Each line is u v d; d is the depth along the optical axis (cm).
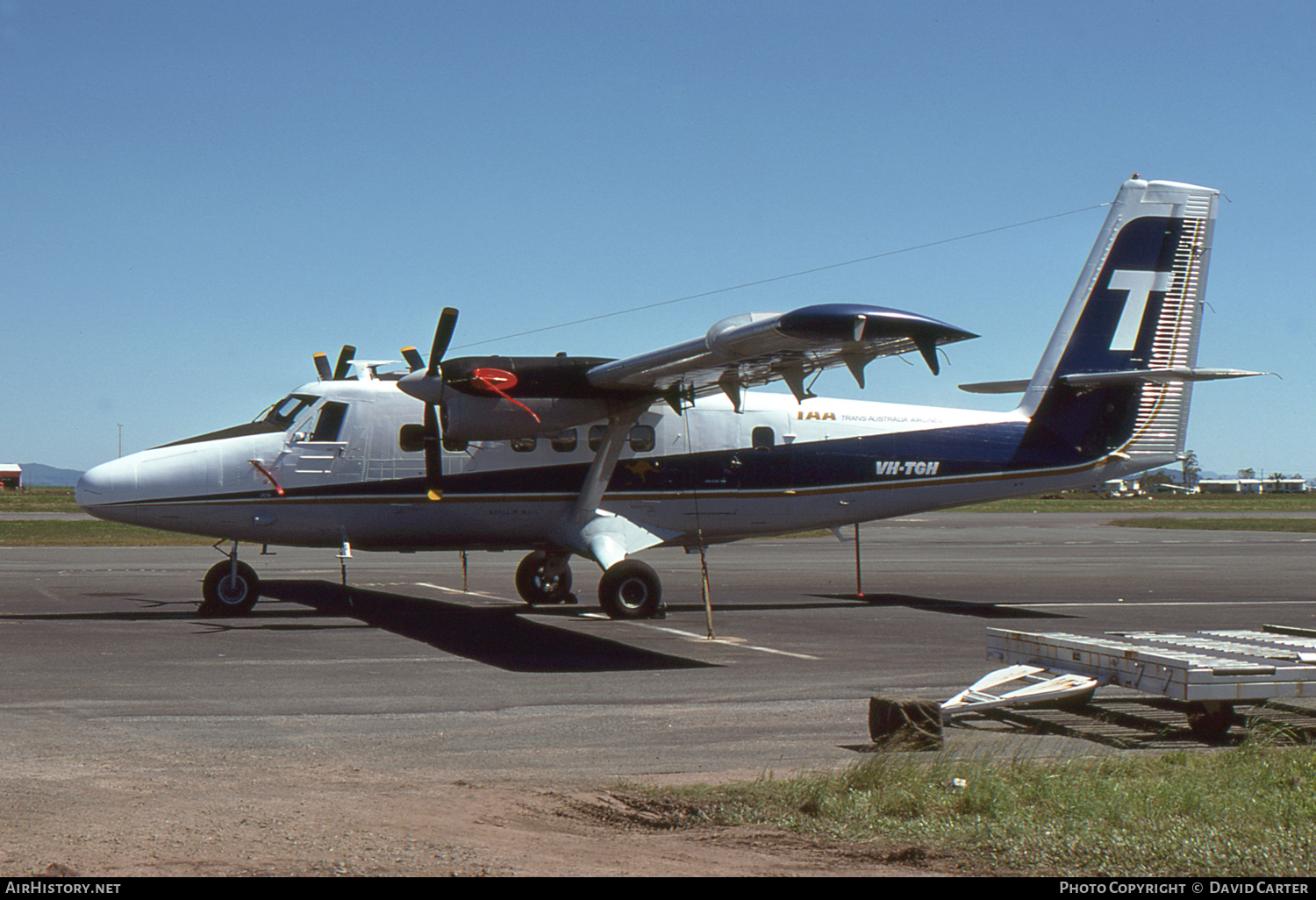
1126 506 9319
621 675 1048
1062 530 4769
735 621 1506
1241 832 526
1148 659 753
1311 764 652
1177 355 1752
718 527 1623
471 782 639
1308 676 738
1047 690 786
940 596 1900
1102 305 1723
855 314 946
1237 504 10256
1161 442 1762
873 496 1677
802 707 895
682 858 491
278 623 1414
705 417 1616
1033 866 482
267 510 1459
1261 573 2452
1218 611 1672
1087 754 709
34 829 521
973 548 3394
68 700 877
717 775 666
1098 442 1741
